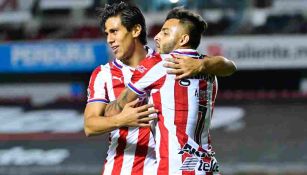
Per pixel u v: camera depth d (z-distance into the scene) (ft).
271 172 129.90
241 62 166.09
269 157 138.00
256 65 165.89
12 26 174.81
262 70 177.27
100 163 137.39
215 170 41.70
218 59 42.39
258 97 175.94
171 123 40.65
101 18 45.19
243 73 178.19
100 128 41.75
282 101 172.76
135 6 45.29
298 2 167.73
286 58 165.89
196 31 41.32
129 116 40.52
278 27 167.32
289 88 177.88
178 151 40.42
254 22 168.35
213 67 41.83
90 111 44.65
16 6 175.01
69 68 168.66
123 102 41.47
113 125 41.06
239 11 168.66
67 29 173.58
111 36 44.88
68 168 135.54
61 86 180.55
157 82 40.75
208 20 168.76
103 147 146.20
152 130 42.09
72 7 173.78
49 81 180.45
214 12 168.96
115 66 45.75
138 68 41.29
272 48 165.78
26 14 174.50
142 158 46.09
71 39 171.22
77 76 179.63
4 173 136.05
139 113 40.50
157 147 40.98
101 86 45.42
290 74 177.27
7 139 153.69
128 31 44.83
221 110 167.84
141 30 45.34
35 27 174.70
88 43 167.43
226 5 168.45
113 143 46.39
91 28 172.45
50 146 148.25
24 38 173.58
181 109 40.73
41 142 151.02
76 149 145.69
